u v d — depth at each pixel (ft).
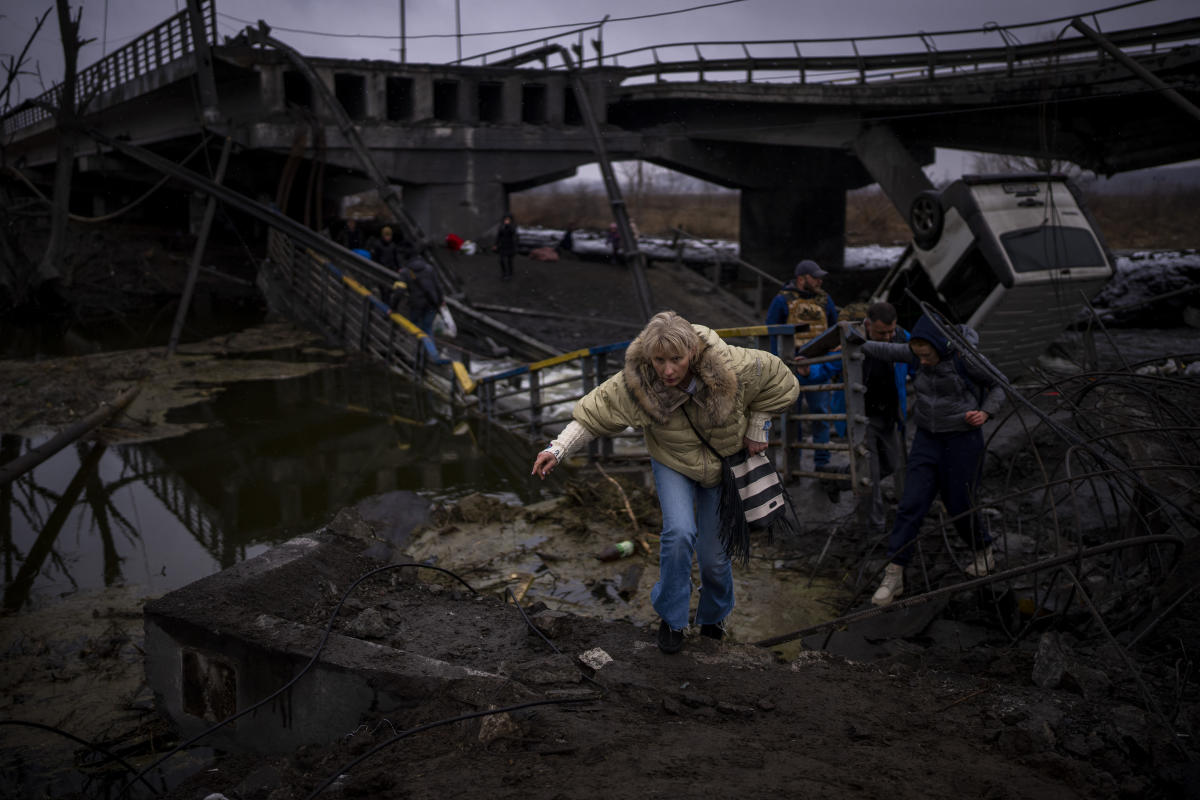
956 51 71.36
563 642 12.46
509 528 21.76
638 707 10.67
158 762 11.41
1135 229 136.26
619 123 102.32
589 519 22.03
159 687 13.29
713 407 10.25
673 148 95.81
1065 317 36.55
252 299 83.30
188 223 121.49
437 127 85.76
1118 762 9.27
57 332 64.80
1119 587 14.24
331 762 10.27
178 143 90.27
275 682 12.14
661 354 9.92
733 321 62.39
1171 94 29.63
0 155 71.05
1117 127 60.44
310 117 77.36
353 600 13.99
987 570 15.28
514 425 35.22
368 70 84.64
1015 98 61.16
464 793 8.79
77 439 32.53
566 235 97.55
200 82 76.69
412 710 11.03
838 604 16.34
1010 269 33.47
